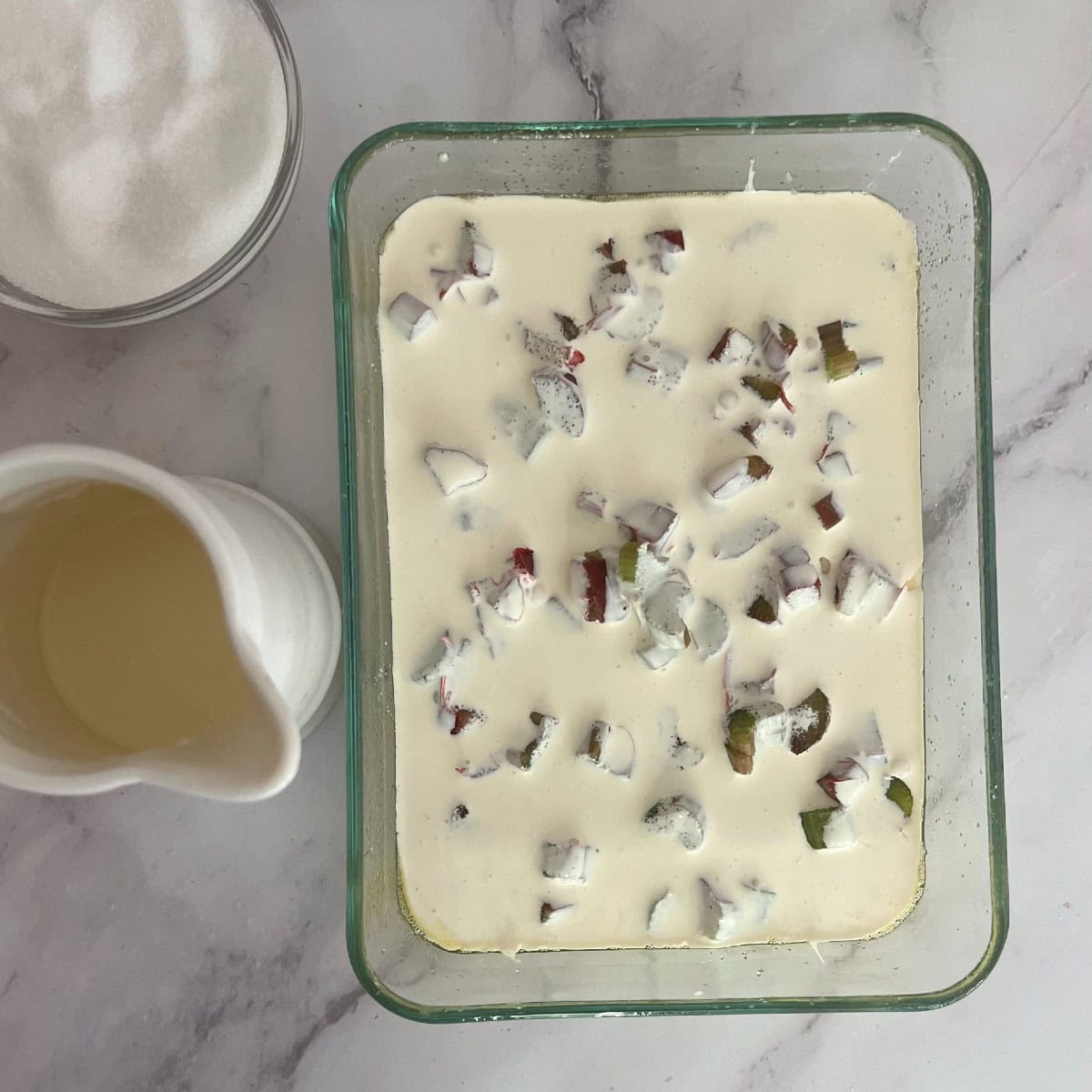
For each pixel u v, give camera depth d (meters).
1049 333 0.47
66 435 0.45
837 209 0.42
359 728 0.42
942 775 0.44
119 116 0.42
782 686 0.42
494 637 0.42
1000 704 0.43
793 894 0.42
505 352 0.42
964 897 0.43
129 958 0.46
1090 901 0.47
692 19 0.46
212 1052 0.46
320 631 0.42
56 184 0.42
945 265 0.43
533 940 0.42
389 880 0.43
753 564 0.42
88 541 0.40
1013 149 0.47
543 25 0.46
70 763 0.34
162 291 0.43
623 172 0.43
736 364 0.42
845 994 0.43
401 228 0.42
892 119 0.42
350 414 0.41
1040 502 0.47
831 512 0.42
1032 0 0.46
